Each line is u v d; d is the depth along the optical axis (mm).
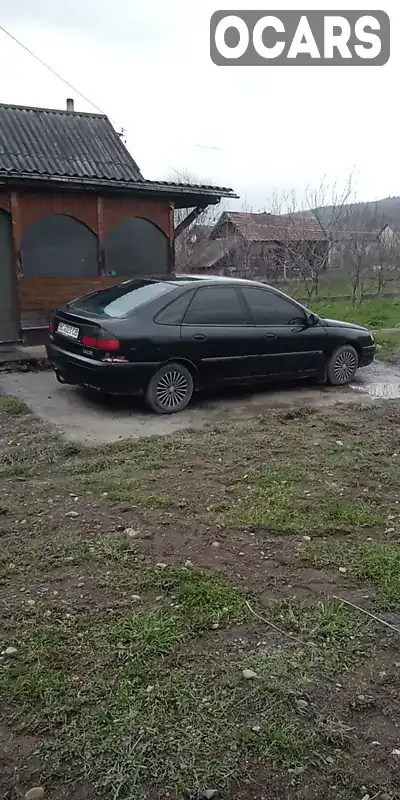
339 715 2213
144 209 10219
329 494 4219
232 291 6996
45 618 2736
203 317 6703
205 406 6875
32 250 9367
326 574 3184
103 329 6102
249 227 22672
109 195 9805
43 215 9352
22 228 9203
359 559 3340
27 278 9359
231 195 10469
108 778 1930
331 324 7852
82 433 5672
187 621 2734
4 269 9242
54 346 6895
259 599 2932
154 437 5516
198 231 23531
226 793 1892
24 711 2197
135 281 7133
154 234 10445
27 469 4652
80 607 2828
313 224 21391
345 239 21141
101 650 2523
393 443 5398
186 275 7430
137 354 6207
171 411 6551
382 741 2100
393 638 2670
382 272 19766
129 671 2402
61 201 9453
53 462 4836
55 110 11664
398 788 1920
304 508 3971
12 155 9992
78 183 8992
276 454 5055
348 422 6051
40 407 6559
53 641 2574
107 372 6113
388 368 9250
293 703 2256
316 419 6160
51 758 2004
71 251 9719
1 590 2969
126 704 2229
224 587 3018
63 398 6980
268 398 7305
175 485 4348
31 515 3836
